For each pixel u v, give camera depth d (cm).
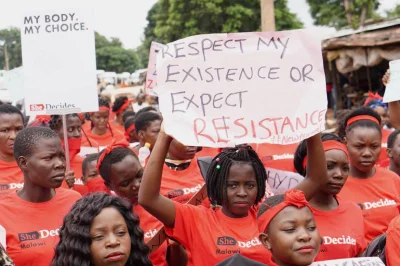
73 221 339
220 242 416
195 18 3606
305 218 356
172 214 413
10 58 3616
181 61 397
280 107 396
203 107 393
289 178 499
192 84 395
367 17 3167
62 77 588
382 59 1552
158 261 482
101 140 973
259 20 3594
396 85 611
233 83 397
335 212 462
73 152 710
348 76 1838
